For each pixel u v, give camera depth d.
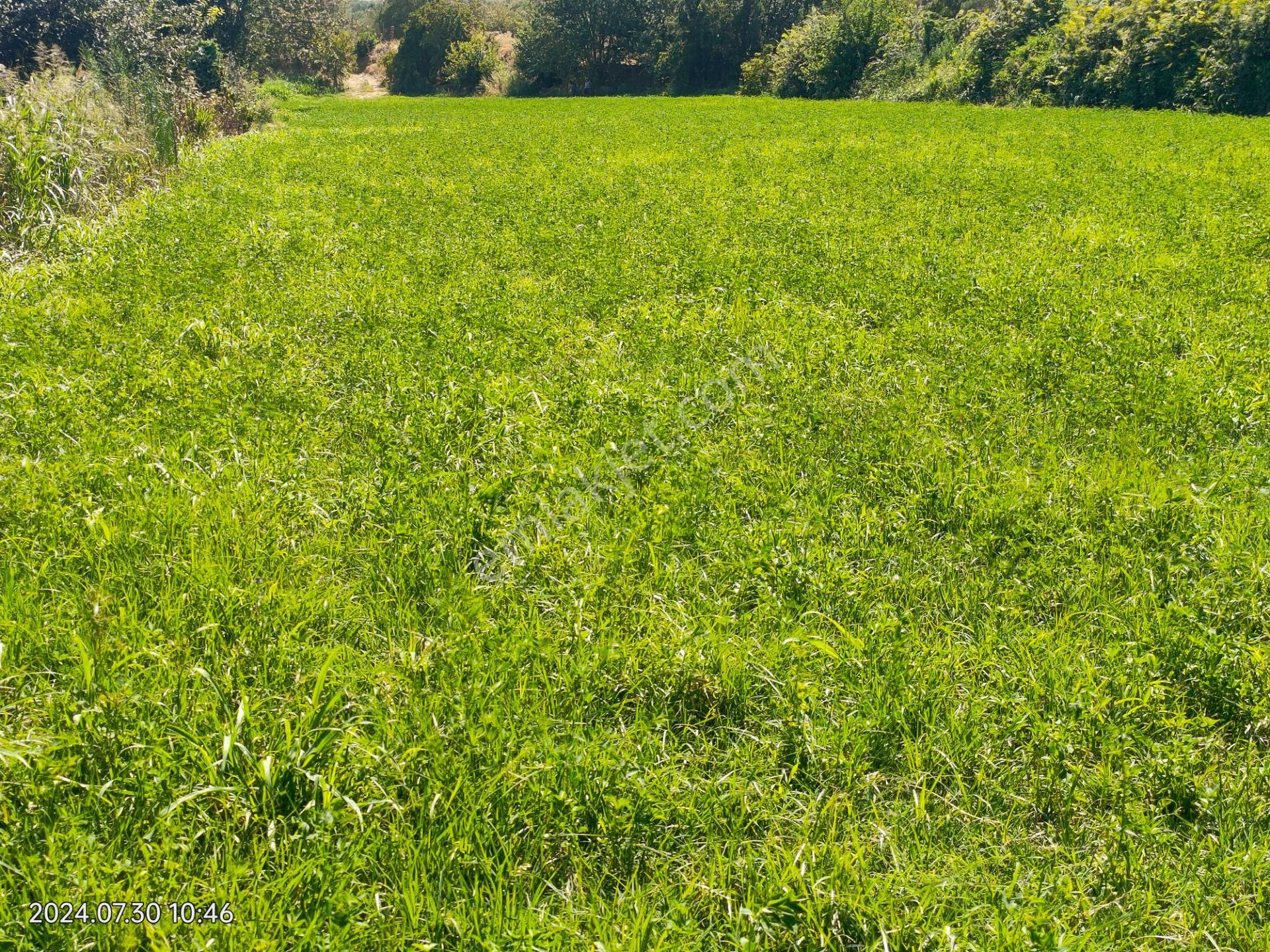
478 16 75.81
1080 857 3.22
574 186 16.22
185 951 2.59
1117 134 21.92
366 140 24.58
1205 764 3.53
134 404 6.40
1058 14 36.00
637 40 67.50
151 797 3.10
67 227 11.76
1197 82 29.70
